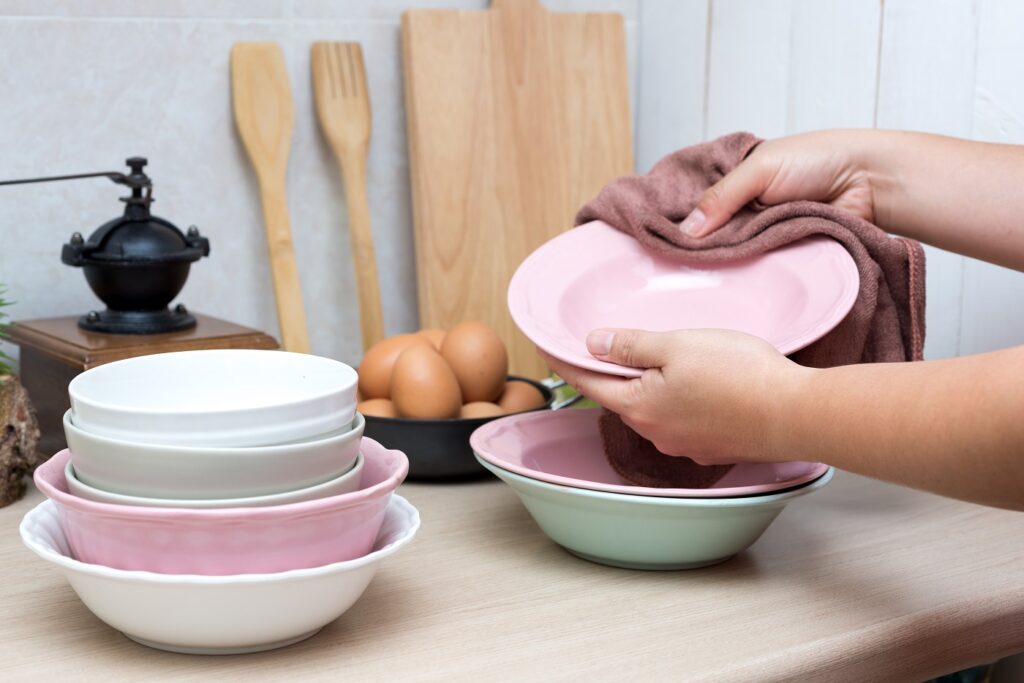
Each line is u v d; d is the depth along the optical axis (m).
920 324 0.81
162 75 1.09
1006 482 0.52
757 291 0.82
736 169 0.85
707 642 0.61
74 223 1.07
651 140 1.42
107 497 0.55
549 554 0.75
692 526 0.69
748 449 0.64
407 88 1.21
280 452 0.56
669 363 0.65
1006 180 0.82
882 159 0.86
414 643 0.61
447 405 0.89
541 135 1.28
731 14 1.28
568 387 1.07
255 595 0.55
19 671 0.56
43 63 1.02
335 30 1.18
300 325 1.14
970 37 1.04
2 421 0.80
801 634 0.62
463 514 0.83
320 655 0.59
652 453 0.77
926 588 0.70
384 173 1.25
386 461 0.66
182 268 0.95
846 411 0.58
